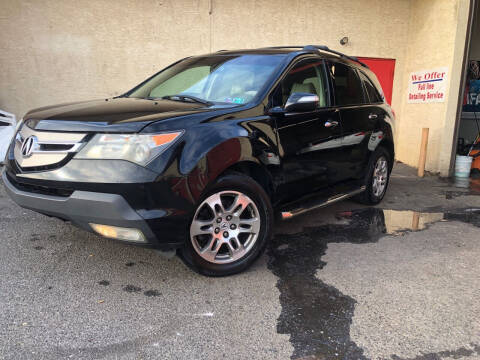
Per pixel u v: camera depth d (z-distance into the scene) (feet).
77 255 11.59
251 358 7.57
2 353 7.42
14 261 11.07
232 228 10.44
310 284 10.40
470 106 31.89
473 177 24.63
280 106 11.74
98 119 9.20
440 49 24.52
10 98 23.62
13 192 9.85
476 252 12.82
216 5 24.93
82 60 23.97
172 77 13.83
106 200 8.48
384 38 27.76
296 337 8.23
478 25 32.04
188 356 7.57
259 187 10.62
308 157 12.51
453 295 10.07
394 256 12.32
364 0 26.91
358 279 10.75
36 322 8.40
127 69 24.56
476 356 7.80
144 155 8.63
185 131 9.22
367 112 15.71
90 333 8.12
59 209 9.04
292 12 26.02
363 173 16.08
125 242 8.99
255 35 25.79
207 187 9.42
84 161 8.74
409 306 9.50
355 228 14.73
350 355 7.73
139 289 9.89
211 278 10.53
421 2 26.35
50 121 9.58
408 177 24.39
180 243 9.34
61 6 23.16
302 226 14.82
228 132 9.93
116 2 23.68
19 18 22.89
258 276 10.75
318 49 14.44
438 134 24.77
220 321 8.68
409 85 27.86
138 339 8.00
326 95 13.78
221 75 12.66
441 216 16.57
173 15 24.49
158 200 8.72
